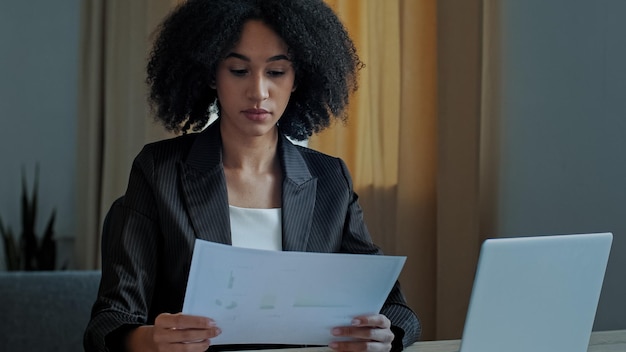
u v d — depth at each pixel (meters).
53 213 4.43
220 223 1.75
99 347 1.56
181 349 1.45
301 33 1.76
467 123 3.16
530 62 3.12
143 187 1.76
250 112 1.73
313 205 1.84
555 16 3.00
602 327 2.82
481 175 3.32
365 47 3.54
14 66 4.53
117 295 1.65
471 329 1.38
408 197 3.37
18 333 1.87
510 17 3.22
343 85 1.98
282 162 1.85
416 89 3.35
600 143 2.80
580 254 1.45
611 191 2.76
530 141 3.13
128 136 4.08
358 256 1.45
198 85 1.90
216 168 1.78
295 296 1.46
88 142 4.36
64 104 4.56
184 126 2.00
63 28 4.55
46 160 4.56
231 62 1.73
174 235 1.73
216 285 1.41
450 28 3.19
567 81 2.95
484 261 1.34
